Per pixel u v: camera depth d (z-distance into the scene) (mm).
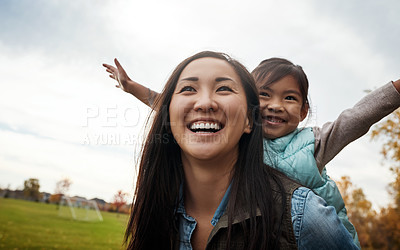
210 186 1098
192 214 1165
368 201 14758
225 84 1044
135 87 1998
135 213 1263
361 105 1671
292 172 1557
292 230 957
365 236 14188
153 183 1216
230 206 1046
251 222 1002
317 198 1016
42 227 12750
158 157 1217
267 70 2064
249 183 1077
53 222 13992
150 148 1229
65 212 16406
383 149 6426
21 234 11461
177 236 1154
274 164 1534
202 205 1140
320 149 1738
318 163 1731
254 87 1161
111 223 13547
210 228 1120
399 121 6051
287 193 1028
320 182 1623
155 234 1197
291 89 1990
